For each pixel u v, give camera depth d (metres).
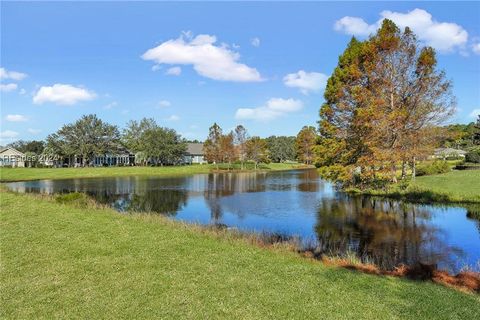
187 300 7.41
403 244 16.44
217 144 90.81
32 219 16.14
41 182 53.75
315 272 9.82
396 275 10.93
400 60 31.33
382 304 7.53
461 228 19.39
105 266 9.57
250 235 15.79
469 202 26.42
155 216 18.70
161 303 7.24
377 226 20.33
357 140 33.09
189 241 12.80
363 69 33.34
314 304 7.39
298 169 89.69
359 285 8.83
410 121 30.53
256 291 8.04
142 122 100.69
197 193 38.06
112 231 13.98
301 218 23.12
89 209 20.50
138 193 38.44
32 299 7.36
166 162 94.62
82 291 7.80
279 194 36.22
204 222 21.94
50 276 8.72
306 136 97.50
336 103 35.94
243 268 9.80
